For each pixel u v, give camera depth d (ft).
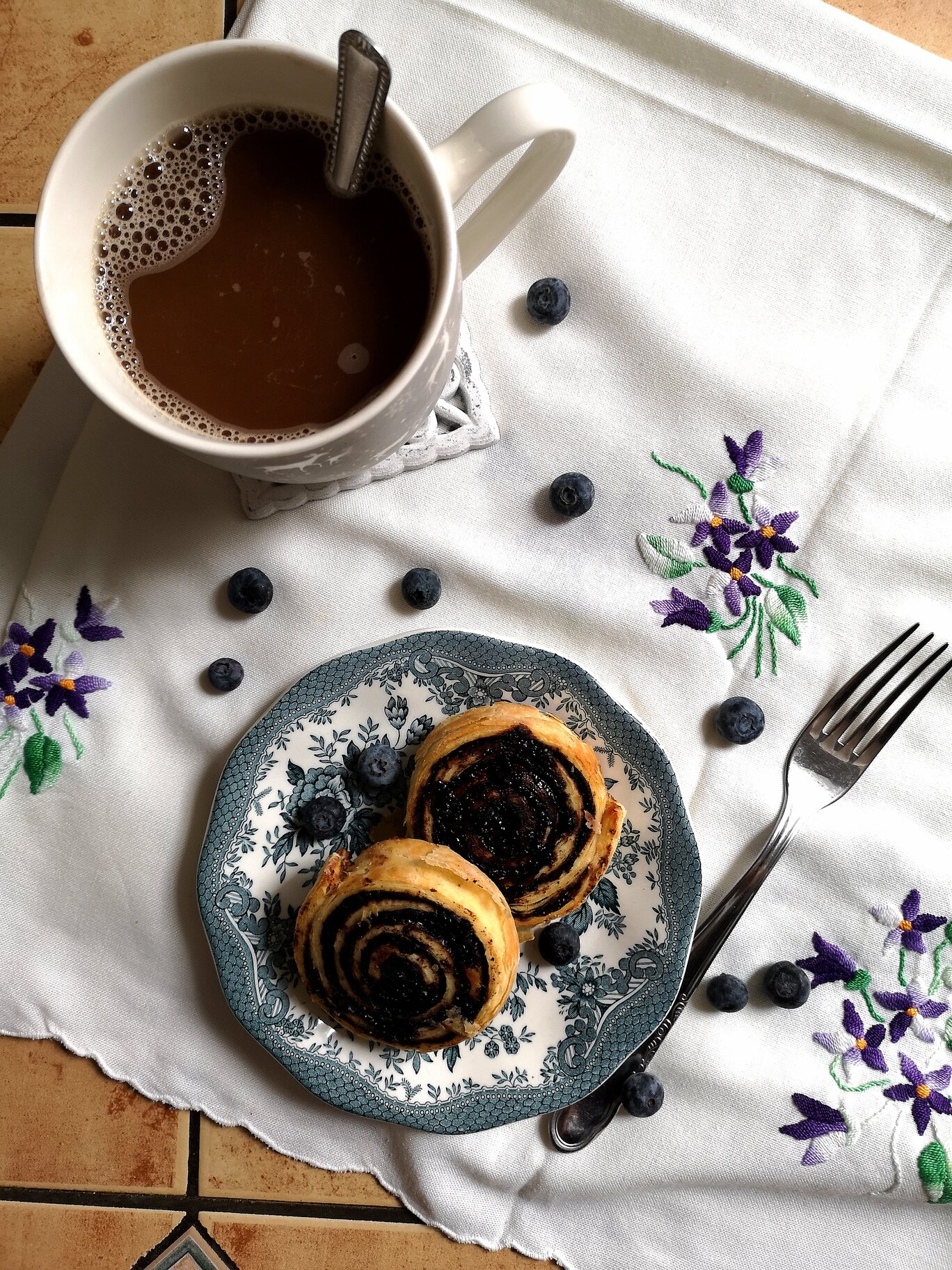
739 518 1.26
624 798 1.21
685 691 1.26
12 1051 1.32
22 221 1.33
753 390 1.24
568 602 1.26
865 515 1.25
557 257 1.24
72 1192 1.33
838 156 1.23
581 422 1.25
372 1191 1.31
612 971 1.21
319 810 1.19
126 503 1.26
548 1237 1.30
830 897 1.27
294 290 0.93
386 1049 1.22
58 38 1.33
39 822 1.28
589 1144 1.28
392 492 1.26
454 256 0.87
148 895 1.27
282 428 0.94
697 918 1.23
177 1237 1.32
